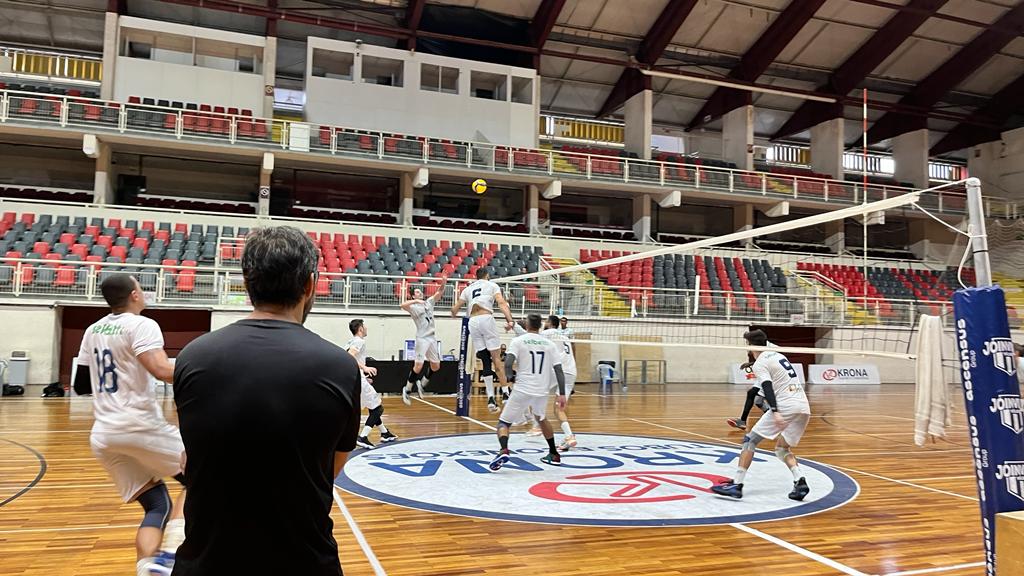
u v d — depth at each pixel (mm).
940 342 4102
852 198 25609
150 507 3293
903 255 27672
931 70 26812
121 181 21250
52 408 11188
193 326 15914
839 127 26812
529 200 23625
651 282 20969
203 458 1516
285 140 20016
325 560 1575
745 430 9914
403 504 5199
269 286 1685
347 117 21859
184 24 21922
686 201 25609
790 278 23062
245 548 1495
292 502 1521
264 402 1515
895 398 16422
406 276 16953
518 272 19953
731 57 26000
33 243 16438
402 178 22266
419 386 14148
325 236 19875
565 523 4734
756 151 30406
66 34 22219
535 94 24047
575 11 23547
